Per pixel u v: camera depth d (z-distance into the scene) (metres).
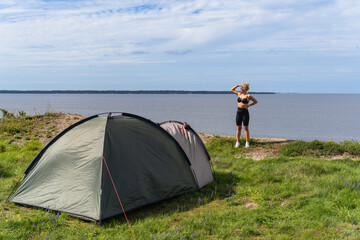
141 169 6.60
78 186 6.12
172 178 7.12
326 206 5.86
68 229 5.30
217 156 11.74
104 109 132.38
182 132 8.36
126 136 6.79
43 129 16.72
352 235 4.75
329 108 174.38
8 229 5.02
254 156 11.83
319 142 12.14
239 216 5.88
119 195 6.06
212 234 5.21
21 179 7.60
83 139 6.69
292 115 110.25
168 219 5.84
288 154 11.63
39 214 5.80
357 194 6.39
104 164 6.16
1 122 17.78
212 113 112.31
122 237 4.97
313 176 8.20
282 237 4.86
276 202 6.50
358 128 59.47
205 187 7.98
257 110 151.25
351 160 10.25
